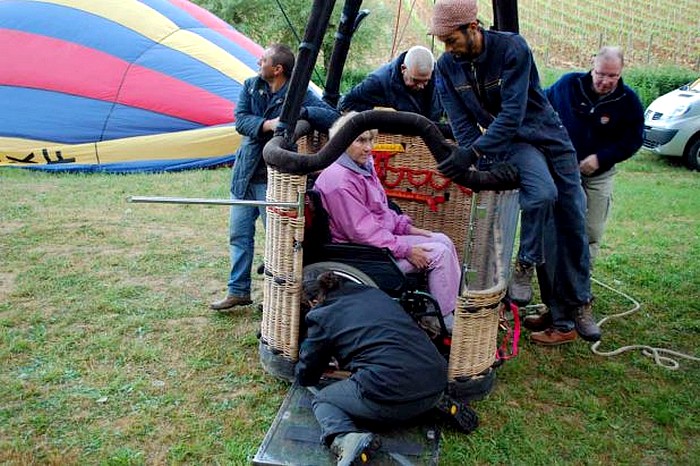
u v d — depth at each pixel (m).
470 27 3.24
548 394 3.75
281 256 3.53
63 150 9.18
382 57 21.78
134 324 4.33
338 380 3.54
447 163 3.18
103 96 9.32
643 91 15.66
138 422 3.32
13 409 3.38
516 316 3.78
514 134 3.21
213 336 4.21
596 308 5.02
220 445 3.18
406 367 2.98
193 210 7.17
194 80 9.61
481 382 3.57
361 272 3.61
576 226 3.93
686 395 3.80
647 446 3.33
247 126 4.17
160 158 9.39
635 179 10.86
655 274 5.74
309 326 3.23
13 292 4.76
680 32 23.97
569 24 24.98
